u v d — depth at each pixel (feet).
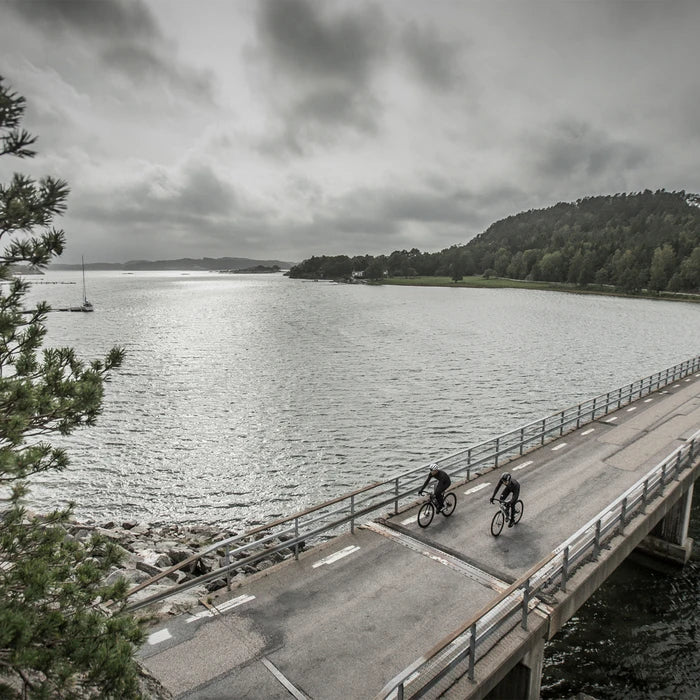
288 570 38.88
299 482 86.22
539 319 325.62
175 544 61.93
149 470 90.27
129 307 428.56
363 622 32.60
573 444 71.77
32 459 19.24
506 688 32.91
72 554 22.59
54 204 18.07
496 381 153.99
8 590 19.03
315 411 123.13
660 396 102.47
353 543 43.19
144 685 25.88
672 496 53.93
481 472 60.64
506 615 31.14
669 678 43.57
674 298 497.05
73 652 17.94
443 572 38.75
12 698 17.81
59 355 22.89
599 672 44.11
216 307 428.15
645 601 53.21
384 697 22.18
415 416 119.24
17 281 20.03
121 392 139.74
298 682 27.37
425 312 377.30
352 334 256.32
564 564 36.24
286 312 381.60
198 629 31.71
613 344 224.74
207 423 114.32
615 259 602.44
